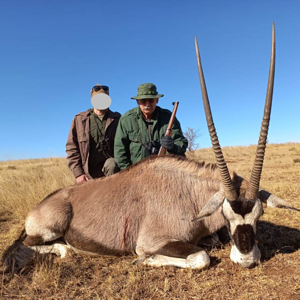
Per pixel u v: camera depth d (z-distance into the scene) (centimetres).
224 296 148
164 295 152
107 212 203
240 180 188
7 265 187
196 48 172
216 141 170
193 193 204
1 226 278
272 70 164
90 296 155
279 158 797
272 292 147
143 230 198
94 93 301
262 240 213
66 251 207
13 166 883
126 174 215
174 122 270
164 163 212
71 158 288
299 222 244
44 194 359
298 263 174
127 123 264
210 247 213
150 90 253
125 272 178
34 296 157
